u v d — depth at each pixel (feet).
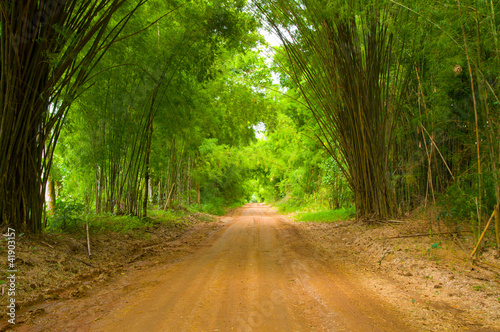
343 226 26.89
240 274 13.82
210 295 10.94
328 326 8.33
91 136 26.84
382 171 24.84
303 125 47.24
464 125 19.75
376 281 12.76
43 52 15.42
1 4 13.92
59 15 15.81
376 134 24.64
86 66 17.15
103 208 30.94
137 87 26.68
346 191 38.42
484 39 13.85
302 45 25.29
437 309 9.68
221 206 73.36
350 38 23.27
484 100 13.41
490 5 13.10
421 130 22.88
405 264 14.62
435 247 15.02
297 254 18.56
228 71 39.73
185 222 37.78
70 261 15.14
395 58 23.11
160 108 29.84
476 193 15.96
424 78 21.70
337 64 24.03
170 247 21.66
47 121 18.07
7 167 15.46
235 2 24.06
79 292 11.54
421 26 16.12
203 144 50.83
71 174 36.86
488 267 12.66
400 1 16.17
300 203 58.75
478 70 13.34
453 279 11.93
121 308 9.88
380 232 21.21
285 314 9.16
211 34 24.91
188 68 26.84
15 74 15.16
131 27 21.88
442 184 22.44
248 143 62.85
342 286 12.02
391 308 9.71
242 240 24.79
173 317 9.01
